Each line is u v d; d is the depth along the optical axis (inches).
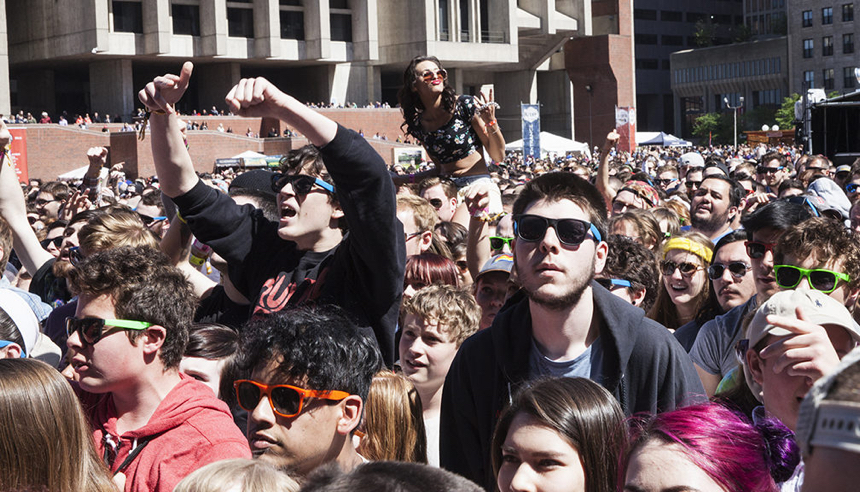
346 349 106.7
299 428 104.3
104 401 118.4
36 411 95.3
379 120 2470.5
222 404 115.9
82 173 1605.6
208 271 233.9
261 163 1599.4
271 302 142.0
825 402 34.8
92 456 100.8
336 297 139.2
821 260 137.3
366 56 2490.2
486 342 129.2
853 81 3865.7
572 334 121.3
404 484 60.7
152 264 116.0
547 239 115.6
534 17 2694.4
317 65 2536.9
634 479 77.2
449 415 132.9
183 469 106.9
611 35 2844.5
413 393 135.3
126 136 1934.1
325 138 125.7
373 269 134.3
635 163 1173.7
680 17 4658.0
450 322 149.5
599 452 98.8
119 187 776.3
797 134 773.9
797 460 84.6
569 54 2913.4
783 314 88.4
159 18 2215.8
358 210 129.5
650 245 221.9
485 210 202.5
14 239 224.1
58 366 158.7
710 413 79.0
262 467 79.7
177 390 114.2
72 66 2492.6
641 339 121.2
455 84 2667.3
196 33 2325.3
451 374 132.9
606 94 2876.5
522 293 130.7
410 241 201.5
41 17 2319.1
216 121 2222.0
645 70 4562.0
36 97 2539.4
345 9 2501.2
